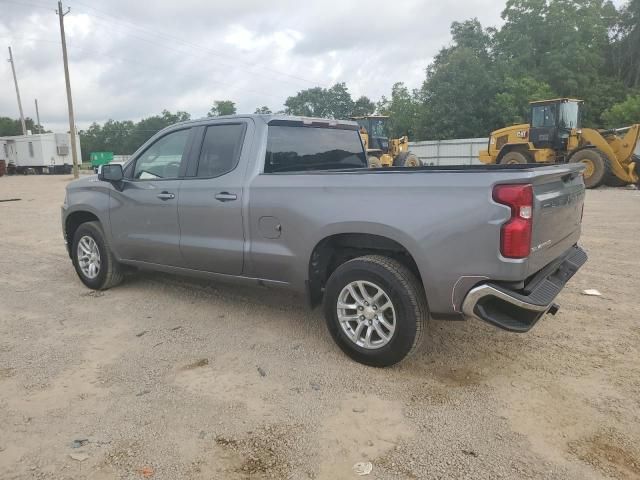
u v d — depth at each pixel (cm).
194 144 491
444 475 265
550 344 420
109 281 582
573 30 4412
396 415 321
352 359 396
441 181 342
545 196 343
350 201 378
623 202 1331
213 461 279
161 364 396
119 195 544
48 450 289
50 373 382
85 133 9806
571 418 313
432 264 343
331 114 7869
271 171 455
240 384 363
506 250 320
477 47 4753
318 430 306
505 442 291
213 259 469
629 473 264
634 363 383
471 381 362
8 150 4572
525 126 1936
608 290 556
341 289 388
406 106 4862
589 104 4381
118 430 308
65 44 3042
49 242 920
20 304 546
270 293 571
